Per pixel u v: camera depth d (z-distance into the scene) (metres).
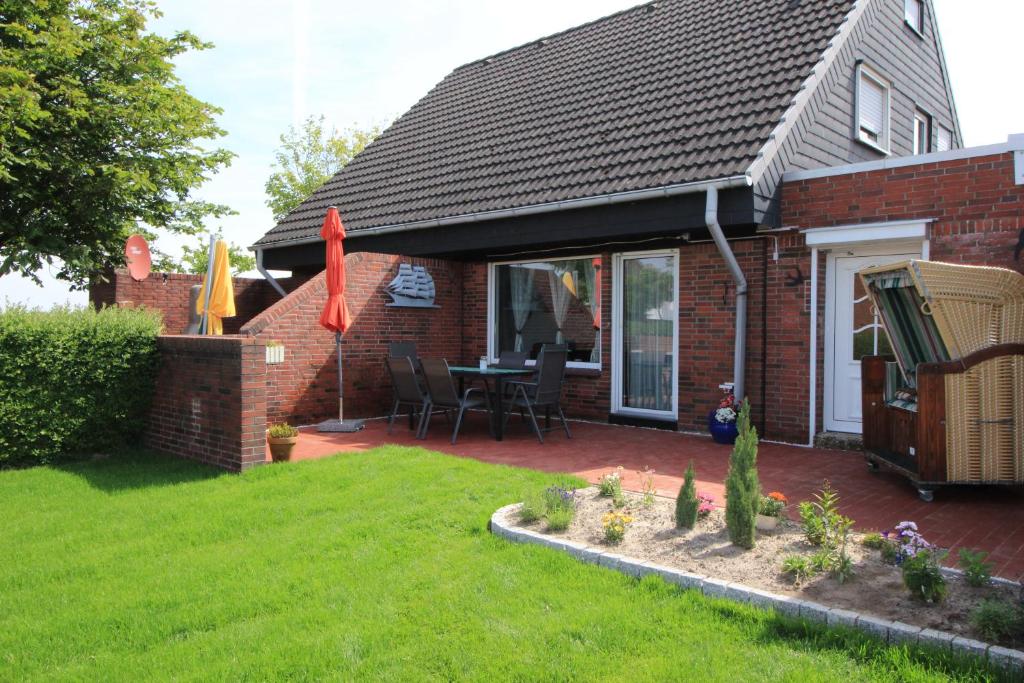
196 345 8.25
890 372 7.28
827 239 8.50
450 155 13.76
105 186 16.78
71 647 3.81
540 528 5.39
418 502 6.27
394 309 11.95
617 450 8.66
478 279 12.91
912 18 12.62
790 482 6.86
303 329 10.70
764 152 8.38
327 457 8.08
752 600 4.01
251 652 3.68
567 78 13.74
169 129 18.34
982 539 5.07
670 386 10.38
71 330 8.37
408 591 4.38
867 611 3.79
